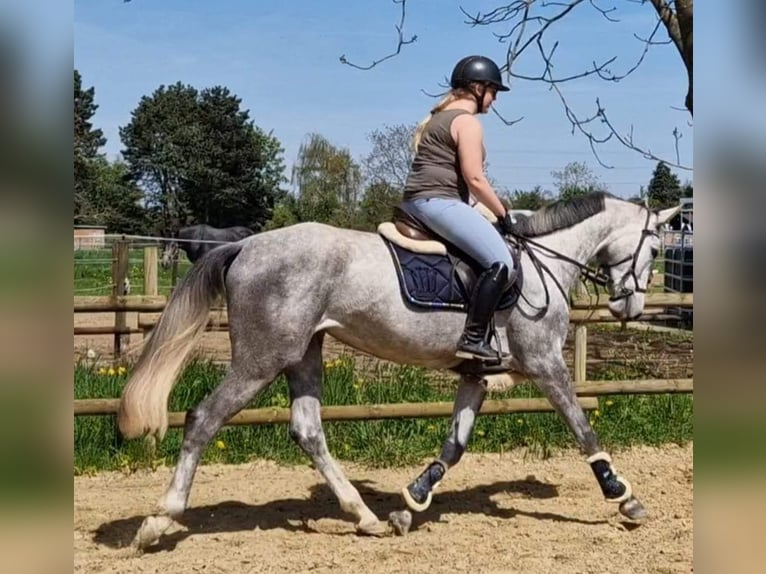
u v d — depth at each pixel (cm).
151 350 432
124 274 742
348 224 2888
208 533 473
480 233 448
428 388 726
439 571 411
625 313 520
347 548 446
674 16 762
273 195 5744
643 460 641
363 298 448
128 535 464
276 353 436
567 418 478
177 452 623
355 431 655
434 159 463
